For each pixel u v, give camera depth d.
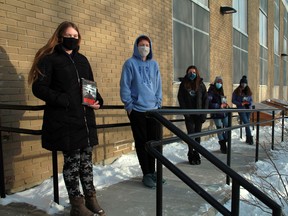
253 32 15.45
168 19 7.38
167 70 7.36
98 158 5.21
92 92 3.00
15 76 3.85
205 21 9.65
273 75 20.83
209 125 9.09
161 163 2.30
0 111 3.67
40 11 4.16
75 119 2.87
